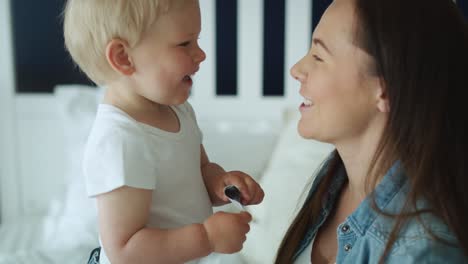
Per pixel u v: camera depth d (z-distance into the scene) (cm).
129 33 84
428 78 76
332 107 86
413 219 75
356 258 83
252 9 203
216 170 101
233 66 218
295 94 208
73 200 184
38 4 225
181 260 83
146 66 87
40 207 241
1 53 224
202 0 202
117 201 82
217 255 122
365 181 85
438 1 79
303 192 113
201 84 211
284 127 187
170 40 86
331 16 87
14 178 237
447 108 77
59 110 217
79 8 88
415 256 71
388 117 80
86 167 84
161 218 89
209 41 206
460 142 77
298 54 203
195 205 93
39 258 168
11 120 231
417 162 76
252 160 211
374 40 79
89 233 174
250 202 97
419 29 76
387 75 78
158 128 89
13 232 207
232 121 213
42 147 235
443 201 74
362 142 89
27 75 233
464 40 79
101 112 89
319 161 154
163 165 87
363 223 83
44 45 229
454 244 72
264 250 143
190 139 95
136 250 82
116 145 83
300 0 199
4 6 220
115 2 84
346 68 84
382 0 80
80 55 90
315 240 100
